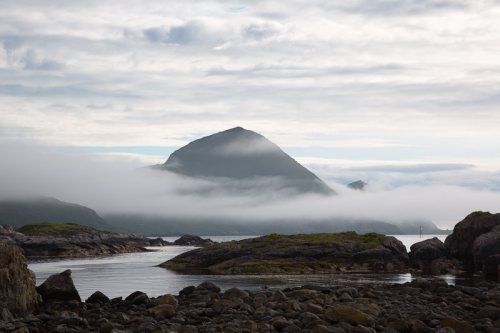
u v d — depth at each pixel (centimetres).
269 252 8494
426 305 3459
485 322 2805
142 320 2912
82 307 3541
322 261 8281
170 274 7744
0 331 2700
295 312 2991
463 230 8194
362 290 4272
